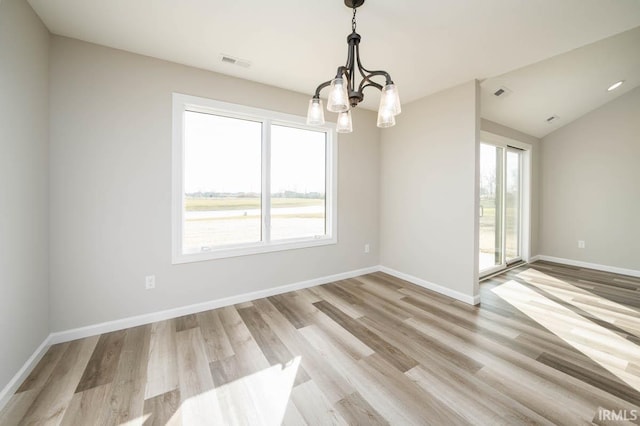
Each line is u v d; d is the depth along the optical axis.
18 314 1.57
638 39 2.43
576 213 4.33
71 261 2.05
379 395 1.50
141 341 2.06
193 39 2.07
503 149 3.98
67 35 2.00
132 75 2.25
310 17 1.81
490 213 3.86
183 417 1.35
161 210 2.39
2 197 1.42
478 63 2.43
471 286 2.82
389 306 2.74
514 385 1.58
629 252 3.84
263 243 2.99
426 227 3.31
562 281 3.56
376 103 3.53
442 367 1.75
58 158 1.99
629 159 3.82
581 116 4.24
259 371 1.71
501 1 1.65
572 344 2.03
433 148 3.19
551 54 2.29
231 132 2.84
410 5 1.68
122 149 2.22
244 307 2.72
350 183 3.67
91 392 1.51
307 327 2.29
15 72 1.52
